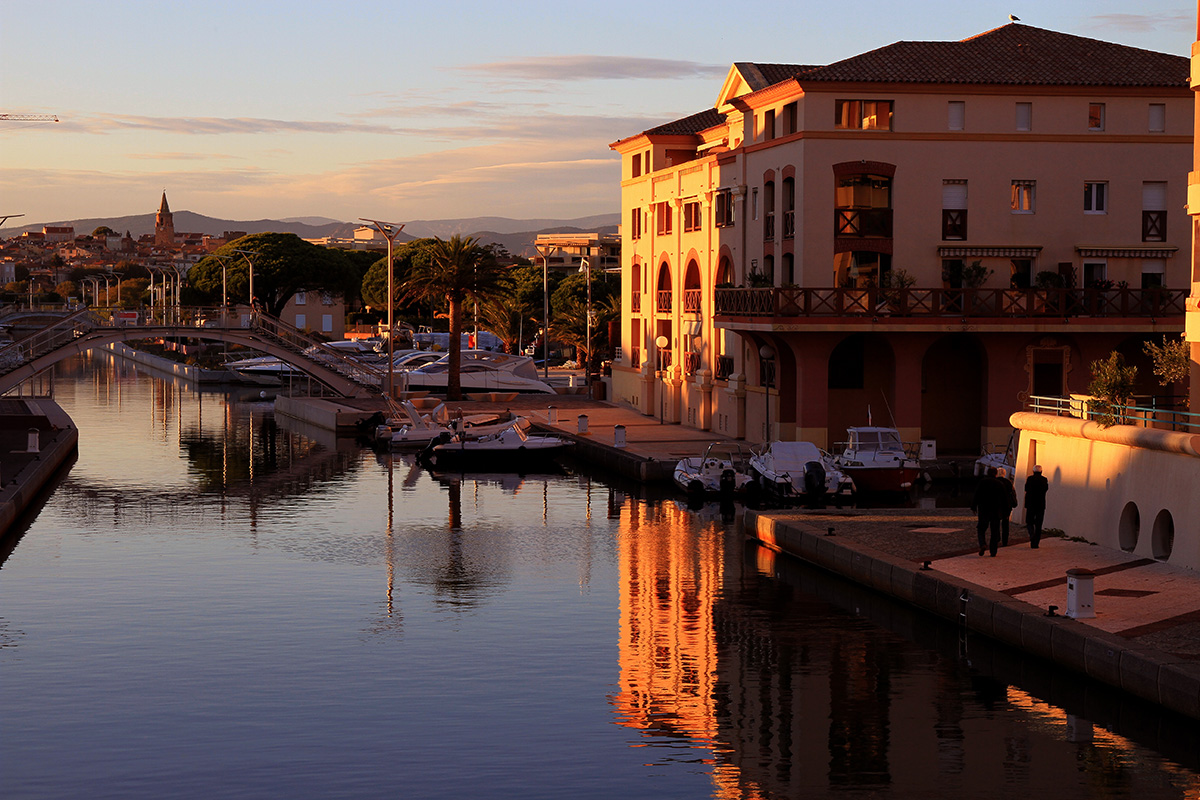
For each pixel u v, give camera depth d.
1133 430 30.55
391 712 22.34
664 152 73.19
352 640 27.16
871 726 21.72
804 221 51.59
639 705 22.80
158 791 18.80
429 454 59.62
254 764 19.86
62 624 28.45
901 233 52.03
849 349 53.84
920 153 51.88
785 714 22.34
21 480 46.28
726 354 62.22
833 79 51.03
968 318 50.88
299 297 178.00
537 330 147.50
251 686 23.83
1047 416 35.44
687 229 67.12
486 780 19.25
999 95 52.03
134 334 77.75
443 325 180.25
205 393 106.00
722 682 24.20
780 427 54.44
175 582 33.00
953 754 20.39
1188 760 20.12
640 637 27.52
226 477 54.69
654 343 73.75
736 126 62.50
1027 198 52.72
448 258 87.19
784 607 30.31
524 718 22.11
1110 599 25.72
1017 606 25.36
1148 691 21.14
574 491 50.47
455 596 31.44
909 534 34.78
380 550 37.66
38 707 22.56
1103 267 53.19
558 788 18.98
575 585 32.78
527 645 26.86
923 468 49.72
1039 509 32.09
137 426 77.50
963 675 24.70
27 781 19.17
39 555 36.78
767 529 38.09
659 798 18.61
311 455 62.97
